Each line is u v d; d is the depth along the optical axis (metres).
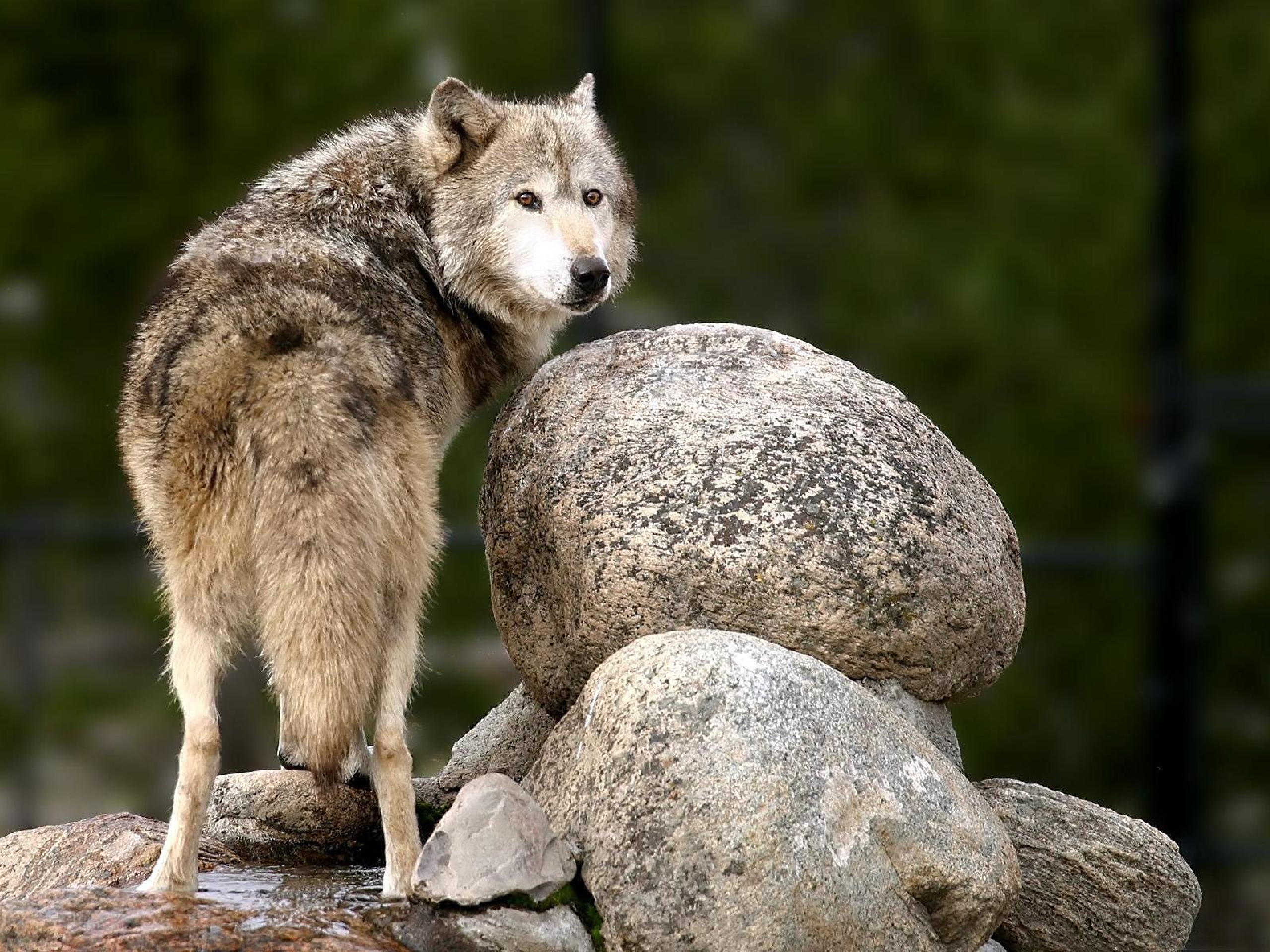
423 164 12.78
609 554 11.38
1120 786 24.91
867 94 27.61
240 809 12.49
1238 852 20.39
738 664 10.20
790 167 27.56
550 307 13.08
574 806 10.21
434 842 9.84
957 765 11.77
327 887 10.66
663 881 9.70
